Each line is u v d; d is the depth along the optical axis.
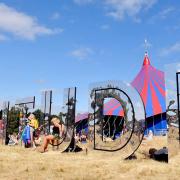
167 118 10.02
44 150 14.22
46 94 16.72
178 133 9.62
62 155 12.49
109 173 8.09
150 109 23.28
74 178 7.30
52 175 7.69
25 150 14.57
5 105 20.36
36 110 17.95
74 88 14.30
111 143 11.83
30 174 7.79
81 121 21.89
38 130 16.81
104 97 12.41
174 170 8.41
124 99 11.45
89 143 12.87
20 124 19.59
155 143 15.54
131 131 11.07
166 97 10.23
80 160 10.68
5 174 7.80
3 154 11.96
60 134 14.43
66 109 14.55
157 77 26.59
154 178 7.42
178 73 9.93
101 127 12.44
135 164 9.50
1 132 20.20
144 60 28.77
